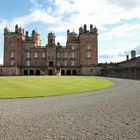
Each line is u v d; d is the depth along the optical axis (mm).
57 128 8477
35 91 24078
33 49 118375
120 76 74500
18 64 116562
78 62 119000
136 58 80688
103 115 10773
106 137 7367
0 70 112312
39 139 7203
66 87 29359
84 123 9211
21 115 10945
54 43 118000
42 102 15828
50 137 7395
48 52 117438
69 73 116750
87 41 117625
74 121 9570
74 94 21500
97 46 117688
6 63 116500
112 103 14719
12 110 12445
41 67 115562
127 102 15102
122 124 9008
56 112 11672
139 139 7156
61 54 119062
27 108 13125
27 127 8633
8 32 117312
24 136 7512
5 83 36656
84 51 117250
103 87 29828
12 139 7203
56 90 25297
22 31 120125
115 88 28047
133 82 40625
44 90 25219
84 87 29625
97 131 8047
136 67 59594
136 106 13359
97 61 116875
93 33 117625
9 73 112438
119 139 7160
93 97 18594
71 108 12906
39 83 37094
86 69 115062
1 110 12469
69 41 119875
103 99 17016
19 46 117500
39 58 118188
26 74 116312
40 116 10664
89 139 7188
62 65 118188
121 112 11484
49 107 13398
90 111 11859
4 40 117375
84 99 17281
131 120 9688
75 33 122312
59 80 47406
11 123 9281
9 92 22938
